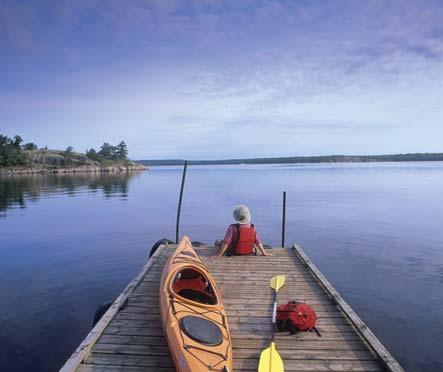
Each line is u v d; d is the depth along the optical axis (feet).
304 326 20.04
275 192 146.10
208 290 22.50
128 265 47.01
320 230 70.44
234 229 34.94
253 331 20.62
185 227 74.54
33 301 34.94
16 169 328.08
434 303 34.55
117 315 22.31
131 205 108.99
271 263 33.30
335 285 39.60
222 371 14.70
